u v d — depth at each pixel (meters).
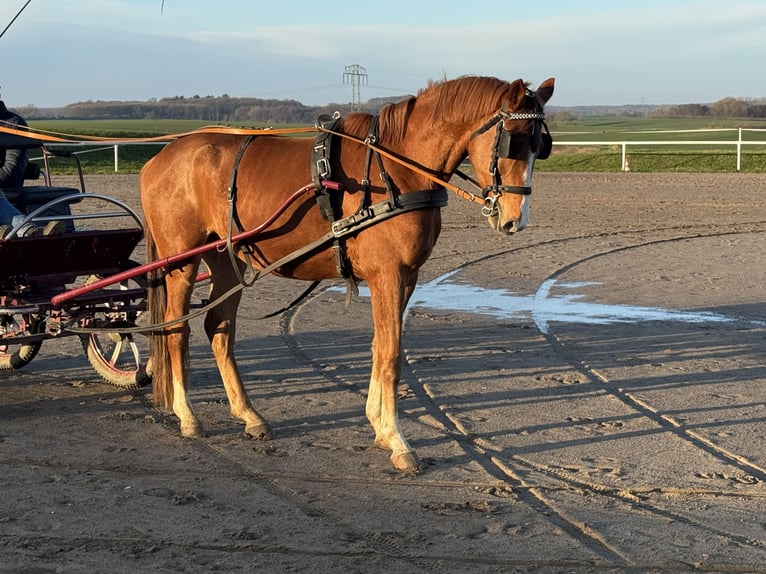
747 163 34.56
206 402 7.82
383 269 6.21
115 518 5.39
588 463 6.36
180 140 7.22
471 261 15.54
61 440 6.83
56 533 5.17
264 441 6.85
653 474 6.15
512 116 5.90
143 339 9.89
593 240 17.88
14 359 8.64
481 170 6.08
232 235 6.81
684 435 6.97
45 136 7.41
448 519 5.41
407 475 6.14
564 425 7.18
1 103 8.45
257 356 9.30
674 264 15.20
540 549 5.00
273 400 7.86
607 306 11.98
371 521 5.38
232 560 4.86
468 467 6.30
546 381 8.44
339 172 6.35
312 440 6.87
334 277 6.73
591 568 4.79
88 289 7.10
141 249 16.09
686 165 34.81
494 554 4.94
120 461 6.40
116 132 49.88
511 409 7.59
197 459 6.46
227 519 5.39
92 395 8.03
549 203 24.02
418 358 9.21
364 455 6.54
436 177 6.22
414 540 5.11
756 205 23.42
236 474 6.17
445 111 6.16
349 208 6.29
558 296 12.64
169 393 7.17
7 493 5.76
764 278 13.91
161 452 6.60
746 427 7.14
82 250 7.51
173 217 7.05
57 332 7.41
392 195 6.11
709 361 9.19
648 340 10.09
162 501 5.67
